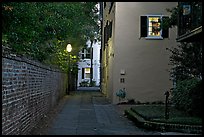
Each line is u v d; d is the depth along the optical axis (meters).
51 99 17.05
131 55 23.08
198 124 11.49
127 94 23.00
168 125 11.56
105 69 32.50
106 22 31.72
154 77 23.08
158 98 23.02
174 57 17.31
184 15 15.66
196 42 16.28
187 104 14.01
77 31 27.84
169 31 23.09
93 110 18.39
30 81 9.95
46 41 16.27
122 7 23.06
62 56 26.97
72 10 17.03
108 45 29.02
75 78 44.50
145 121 12.10
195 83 14.35
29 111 9.83
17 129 8.02
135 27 23.12
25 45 11.21
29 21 11.35
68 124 12.81
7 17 10.52
